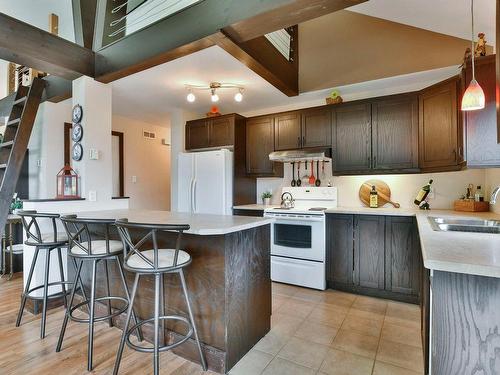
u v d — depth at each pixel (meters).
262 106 4.44
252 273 2.12
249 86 3.51
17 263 3.91
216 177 3.99
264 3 2.00
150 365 1.88
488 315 1.05
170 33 2.49
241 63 2.86
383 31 3.53
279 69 3.30
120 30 3.06
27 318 2.54
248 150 4.32
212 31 2.24
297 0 1.87
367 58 3.60
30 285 2.64
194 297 1.96
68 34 4.05
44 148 3.87
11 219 3.52
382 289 3.02
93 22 3.19
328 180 3.95
